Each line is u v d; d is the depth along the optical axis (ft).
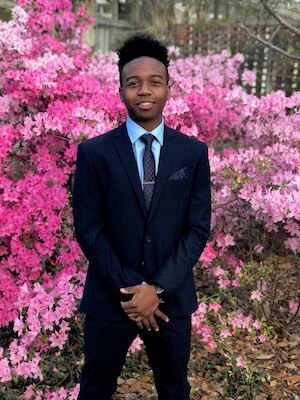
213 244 9.75
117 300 5.38
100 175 5.16
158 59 5.18
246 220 9.63
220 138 12.39
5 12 23.20
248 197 8.13
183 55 25.80
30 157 9.25
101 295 5.41
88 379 5.82
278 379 8.07
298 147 9.83
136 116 5.14
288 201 7.04
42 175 9.12
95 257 5.17
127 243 5.22
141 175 5.24
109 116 9.56
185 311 5.50
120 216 5.16
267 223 8.44
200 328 8.29
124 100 5.21
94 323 5.50
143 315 5.07
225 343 8.16
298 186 7.25
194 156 5.32
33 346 7.73
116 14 30.96
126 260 5.28
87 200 5.20
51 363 8.18
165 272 5.14
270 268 9.59
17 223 8.36
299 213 6.94
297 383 7.99
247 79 16.88
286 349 8.82
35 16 12.45
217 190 9.48
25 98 9.30
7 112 9.67
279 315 9.73
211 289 10.49
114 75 12.72
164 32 27.04
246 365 7.82
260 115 10.50
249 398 7.56
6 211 8.43
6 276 8.59
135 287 5.06
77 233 5.29
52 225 8.38
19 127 8.98
